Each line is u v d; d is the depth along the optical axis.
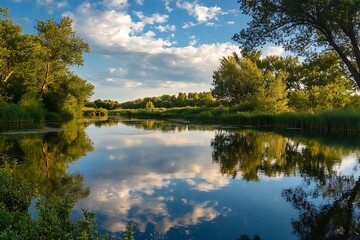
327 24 14.07
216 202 7.44
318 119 29.70
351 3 12.70
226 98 56.72
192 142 20.11
